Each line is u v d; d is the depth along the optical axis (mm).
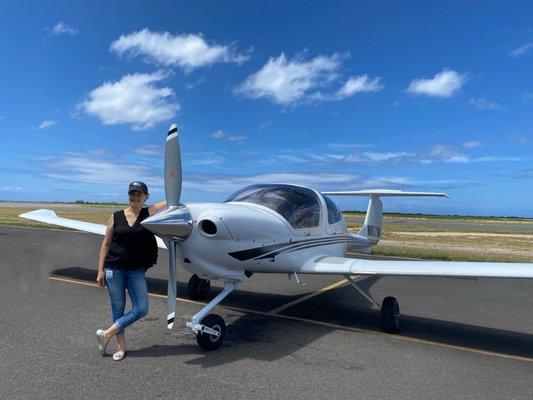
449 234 23406
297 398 3279
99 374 3609
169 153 4473
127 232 3953
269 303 6539
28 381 3424
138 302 4043
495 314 6160
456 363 4176
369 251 8984
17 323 4957
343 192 9398
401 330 5277
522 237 22172
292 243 5285
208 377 3625
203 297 6688
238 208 4770
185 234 4305
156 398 3199
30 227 18000
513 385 3684
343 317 5836
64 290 6730
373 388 3518
